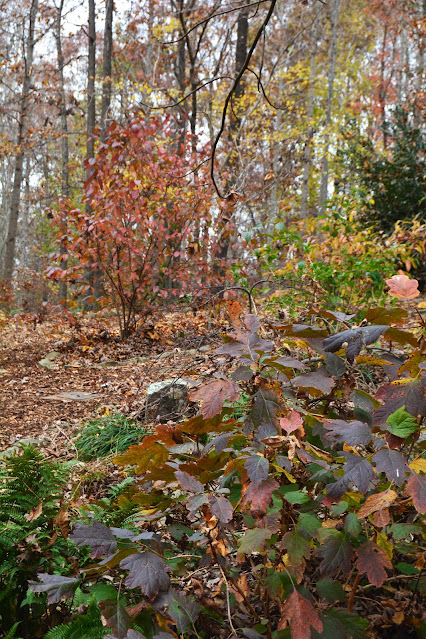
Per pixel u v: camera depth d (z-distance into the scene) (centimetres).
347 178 1309
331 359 190
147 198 817
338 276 596
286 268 618
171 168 852
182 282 873
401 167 1217
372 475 144
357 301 595
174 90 1634
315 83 2419
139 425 445
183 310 912
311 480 186
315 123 1983
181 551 219
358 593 190
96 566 156
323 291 601
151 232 838
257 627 169
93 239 842
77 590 191
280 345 291
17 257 2931
